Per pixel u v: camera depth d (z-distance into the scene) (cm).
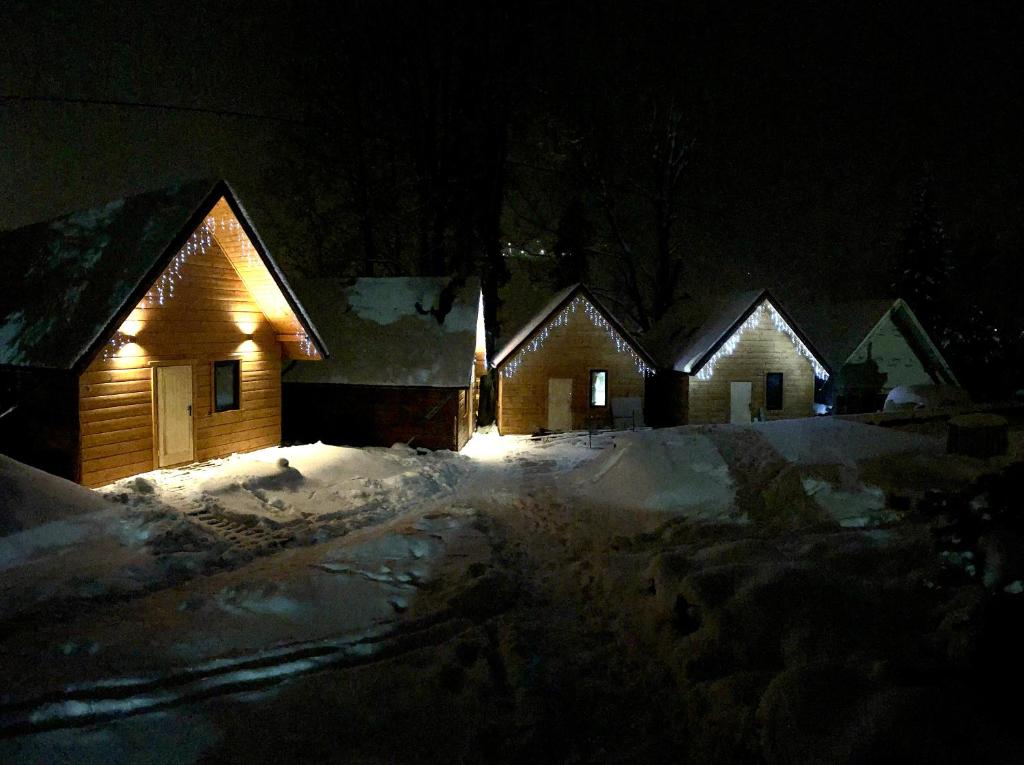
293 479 1336
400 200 3009
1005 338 3762
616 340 2527
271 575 839
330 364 2056
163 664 570
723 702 485
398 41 2888
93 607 728
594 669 591
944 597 546
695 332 2753
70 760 445
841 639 511
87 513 988
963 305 3906
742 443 1274
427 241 3030
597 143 3456
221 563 905
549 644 641
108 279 1312
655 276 3672
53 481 1034
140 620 687
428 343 2089
